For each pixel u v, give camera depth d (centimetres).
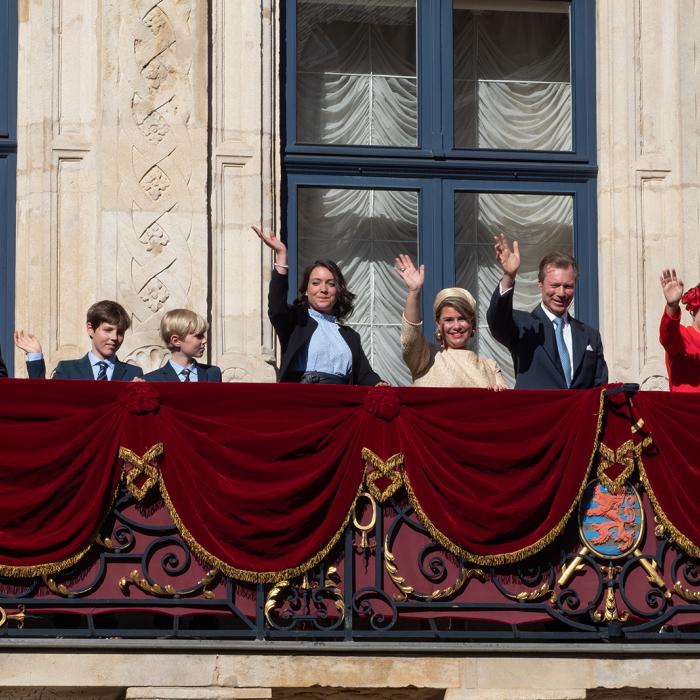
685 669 3372
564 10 4412
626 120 4259
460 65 4384
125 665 3253
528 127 4378
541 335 3581
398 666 3312
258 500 3269
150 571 3278
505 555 3319
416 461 3328
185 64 4059
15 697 3272
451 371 3509
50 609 3244
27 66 4091
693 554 3381
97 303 3572
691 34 4288
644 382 4150
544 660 3347
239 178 4059
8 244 4091
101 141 4000
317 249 4238
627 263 4203
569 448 3375
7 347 4050
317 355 3528
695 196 4228
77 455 3269
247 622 3281
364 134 4316
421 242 4278
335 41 4334
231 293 4012
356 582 3322
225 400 3325
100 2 4062
